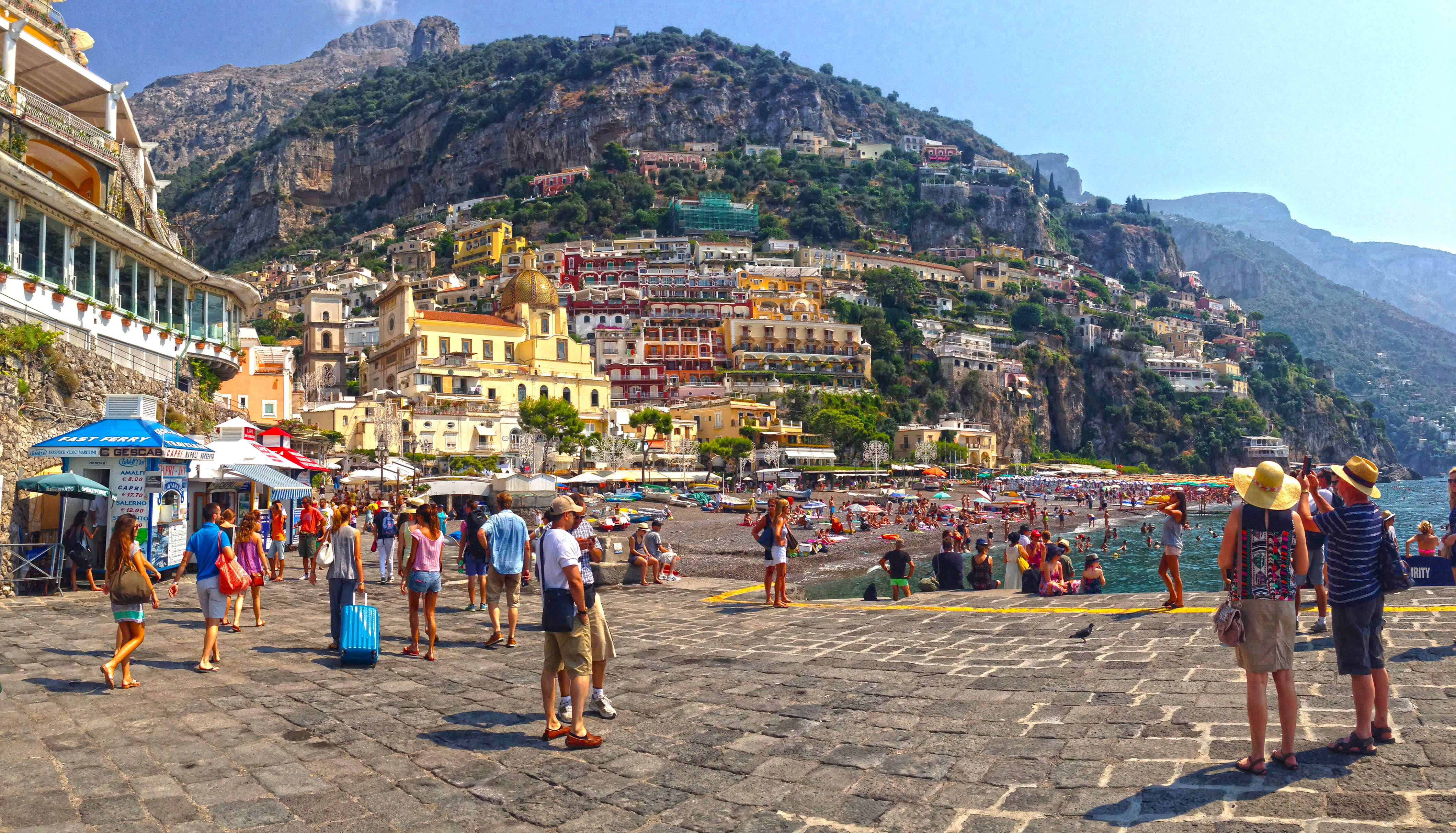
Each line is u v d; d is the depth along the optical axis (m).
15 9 30.84
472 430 88.75
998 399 185.62
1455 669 8.72
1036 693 9.15
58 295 25.75
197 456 20.88
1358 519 6.76
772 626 14.79
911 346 186.75
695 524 60.56
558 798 6.97
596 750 8.16
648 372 146.88
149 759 7.77
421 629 15.27
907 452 145.75
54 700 9.63
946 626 13.48
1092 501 112.12
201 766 7.64
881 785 6.97
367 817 6.59
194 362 35.62
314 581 22.41
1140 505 106.50
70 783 7.12
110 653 12.30
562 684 9.23
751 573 38.66
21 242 24.62
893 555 19.59
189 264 33.72
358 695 10.27
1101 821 6.00
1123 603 14.87
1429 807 5.76
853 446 124.69
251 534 14.97
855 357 164.25
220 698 10.00
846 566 42.97
